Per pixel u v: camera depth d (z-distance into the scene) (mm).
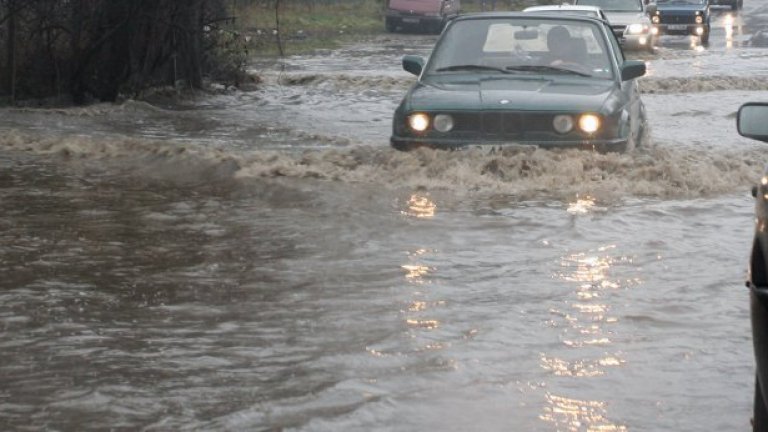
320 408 9484
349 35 75000
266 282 13469
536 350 11016
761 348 8078
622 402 9688
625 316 12125
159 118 30531
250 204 18078
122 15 33906
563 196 18578
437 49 22797
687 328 11742
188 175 20672
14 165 21766
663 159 21172
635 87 23453
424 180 19594
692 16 70125
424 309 12359
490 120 20297
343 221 16797
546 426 9133
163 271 13961
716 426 9188
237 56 40875
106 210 17609
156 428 9047
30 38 33719
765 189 8367
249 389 9938
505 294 12977
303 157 21578
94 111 31297
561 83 21656
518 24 22984
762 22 90875
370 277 13703
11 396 9727
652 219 17016
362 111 33219
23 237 15688
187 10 35875
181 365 10555
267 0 41188
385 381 10133
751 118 9188
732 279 13664
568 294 12977
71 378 10180
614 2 61188
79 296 12820
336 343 11203
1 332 11477
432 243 15453
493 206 17844
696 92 40125
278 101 36000
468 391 9898
